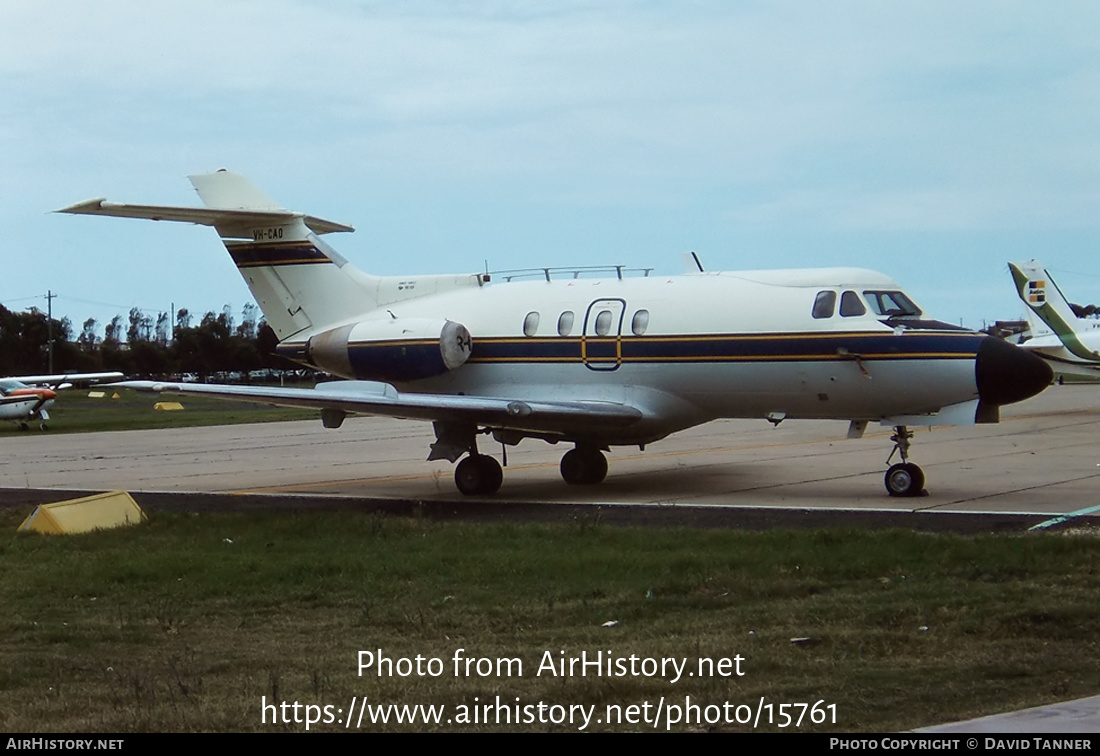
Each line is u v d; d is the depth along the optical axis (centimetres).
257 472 2511
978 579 1105
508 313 2119
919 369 1764
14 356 9788
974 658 841
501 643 929
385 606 1081
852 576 1141
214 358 9619
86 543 1516
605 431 2000
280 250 2338
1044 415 3912
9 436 4003
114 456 3002
